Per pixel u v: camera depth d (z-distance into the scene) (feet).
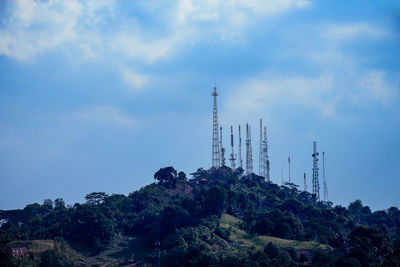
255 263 612.70
